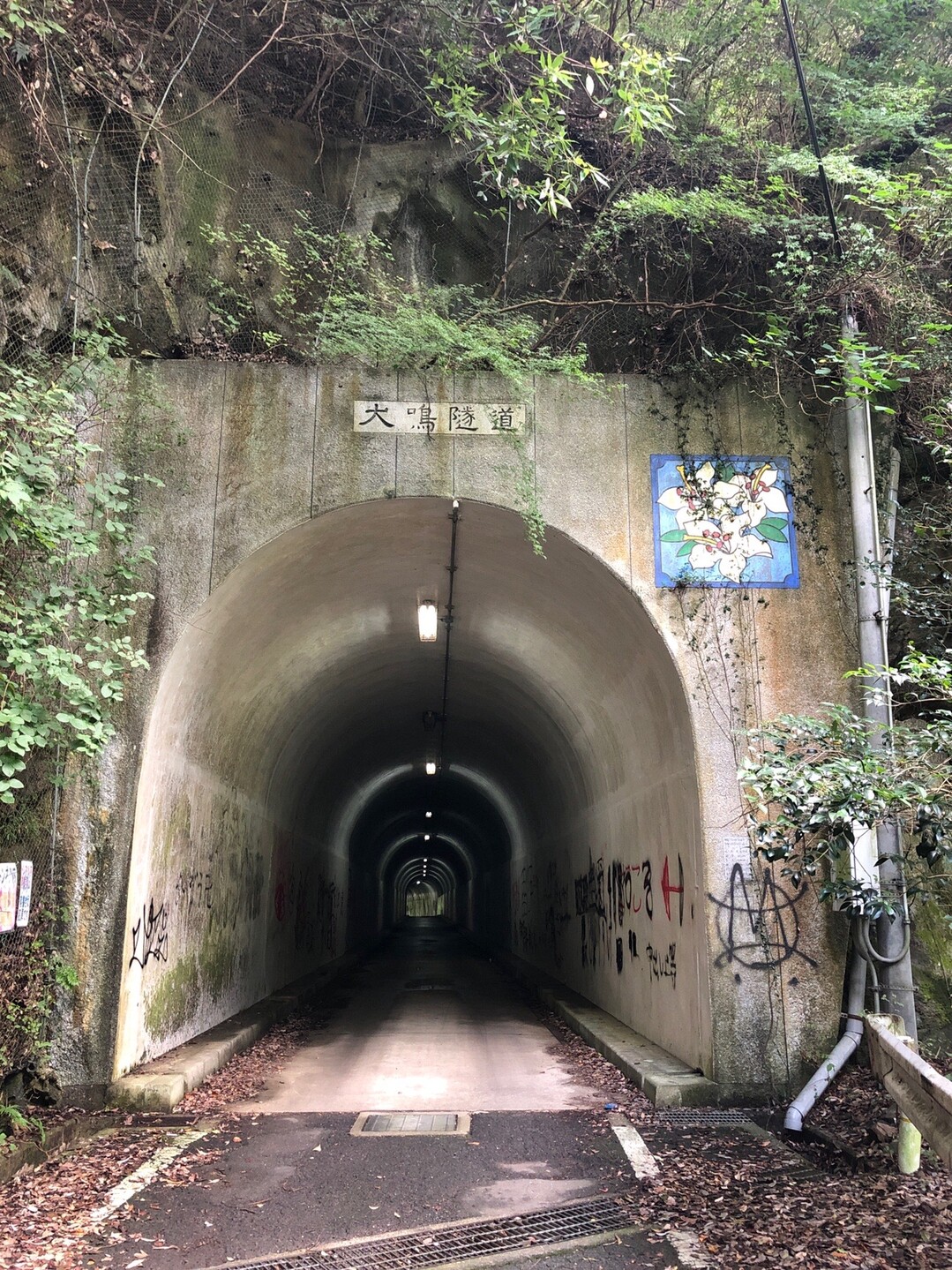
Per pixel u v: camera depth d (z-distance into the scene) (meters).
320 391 7.92
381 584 10.14
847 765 5.47
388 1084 8.08
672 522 7.84
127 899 7.00
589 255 9.15
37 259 7.35
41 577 6.37
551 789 15.86
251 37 9.28
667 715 8.23
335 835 20.62
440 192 10.02
